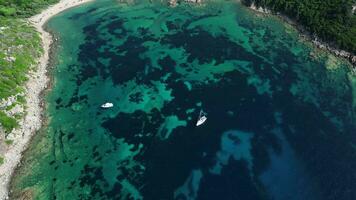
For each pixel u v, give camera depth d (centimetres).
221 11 14450
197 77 11144
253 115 9888
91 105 10300
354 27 12494
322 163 8675
